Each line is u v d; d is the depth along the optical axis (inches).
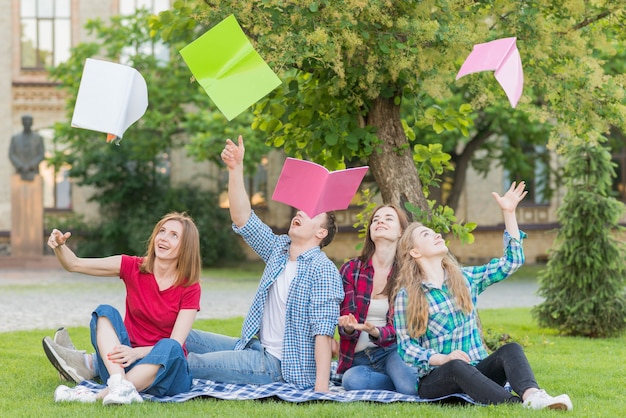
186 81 983.0
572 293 436.8
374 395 221.1
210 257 1096.8
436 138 804.0
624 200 1234.6
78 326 457.7
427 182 343.3
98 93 211.2
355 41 274.8
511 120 823.7
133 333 235.5
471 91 328.8
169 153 1219.2
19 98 1250.0
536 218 1221.7
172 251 232.8
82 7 1253.1
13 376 265.0
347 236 1219.2
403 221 240.4
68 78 989.8
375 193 357.1
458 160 959.6
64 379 255.0
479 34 297.9
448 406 209.9
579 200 430.3
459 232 327.9
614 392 246.4
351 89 315.3
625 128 318.0
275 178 1240.8
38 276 938.7
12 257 1083.3
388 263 239.9
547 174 1143.0
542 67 319.6
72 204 1232.2
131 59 1003.3
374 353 240.7
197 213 1119.0
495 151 1114.7
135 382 214.7
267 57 270.8
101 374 232.8
